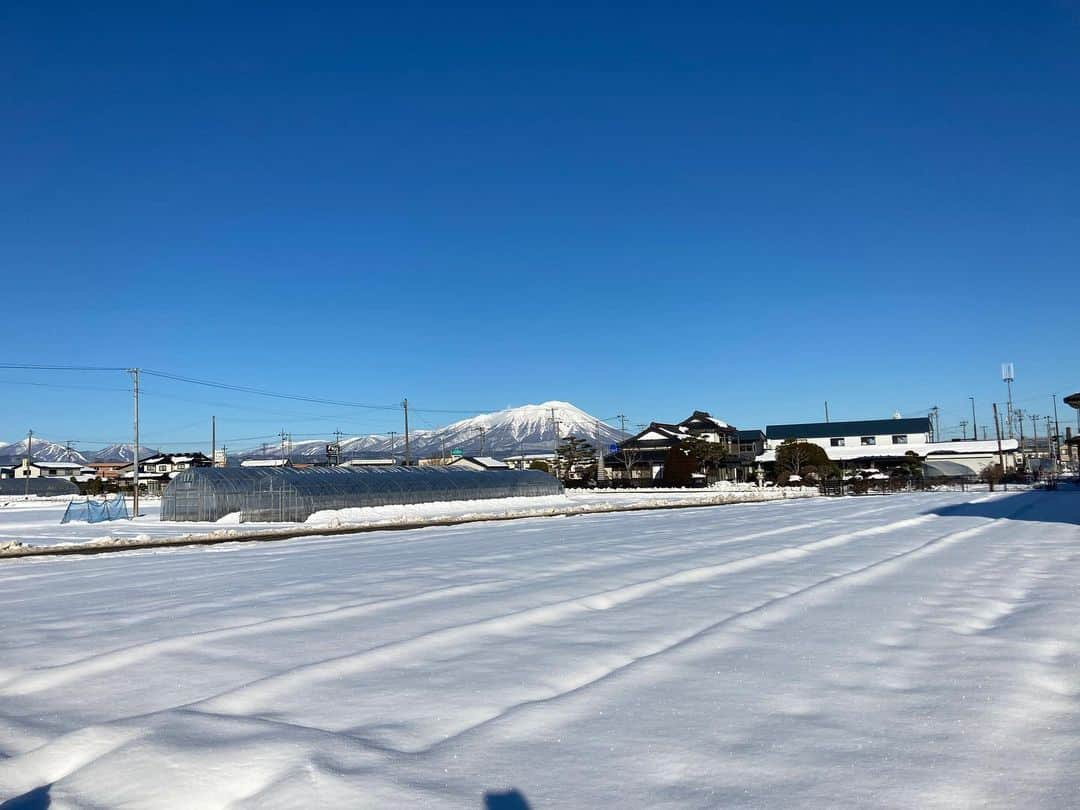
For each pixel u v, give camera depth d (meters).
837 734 5.29
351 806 4.29
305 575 14.86
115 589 13.69
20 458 145.00
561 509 45.66
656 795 4.38
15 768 5.09
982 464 98.75
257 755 5.04
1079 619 8.93
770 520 29.14
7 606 11.95
